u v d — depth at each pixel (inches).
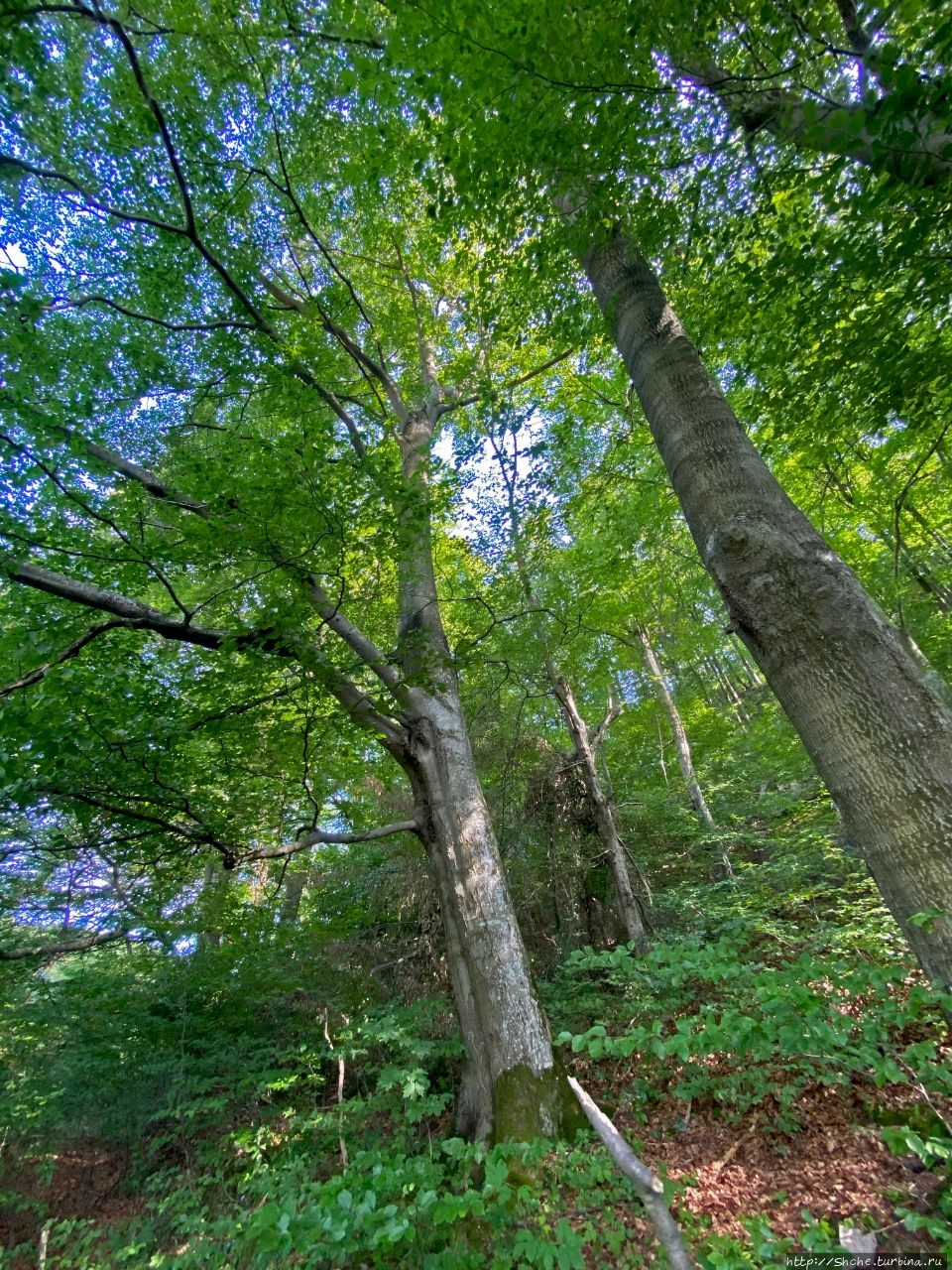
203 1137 239.8
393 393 365.1
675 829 403.9
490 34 128.9
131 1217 202.2
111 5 250.2
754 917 256.7
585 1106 75.7
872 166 128.4
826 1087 174.2
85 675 194.1
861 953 208.4
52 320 253.9
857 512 354.9
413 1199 136.9
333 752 315.6
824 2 124.2
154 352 291.4
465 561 451.8
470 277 288.2
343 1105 207.5
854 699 108.6
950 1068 101.0
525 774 384.8
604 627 411.8
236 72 272.7
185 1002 278.5
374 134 243.8
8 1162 253.1
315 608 233.8
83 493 219.0
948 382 186.9
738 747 475.2
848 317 185.5
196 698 233.1
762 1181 150.8
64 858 259.3
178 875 286.8
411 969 328.2
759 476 139.3
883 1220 120.9
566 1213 137.7
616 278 196.5
